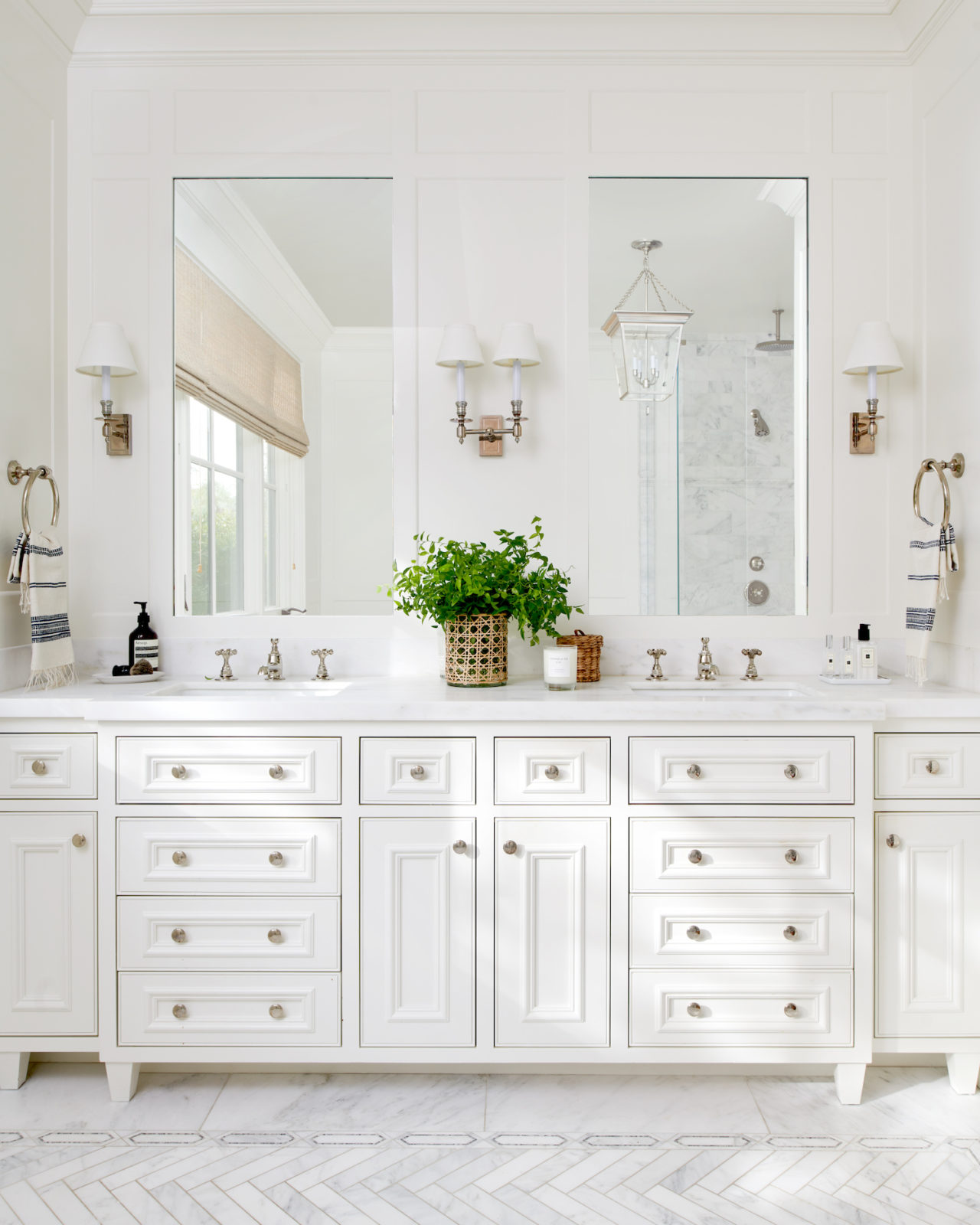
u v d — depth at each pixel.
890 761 1.91
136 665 2.25
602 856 1.89
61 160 2.34
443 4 2.27
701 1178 1.66
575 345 2.38
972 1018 1.92
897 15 2.30
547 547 2.38
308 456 2.38
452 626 2.16
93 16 2.29
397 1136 1.79
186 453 2.39
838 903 1.89
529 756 1.88
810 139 2.38
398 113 2.37
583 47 2.35
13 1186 1.64
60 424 2.34
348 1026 1.89
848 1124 1.84
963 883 1.92
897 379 2.38
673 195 2.39
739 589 2.37
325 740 1.88
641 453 2.37
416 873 1.88
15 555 2.04
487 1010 1.89
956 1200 1.61
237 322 2.39
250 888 1.89
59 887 1.91
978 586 2.07
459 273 2.38
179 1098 1.93
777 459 2.38
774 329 2.37
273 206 2.38
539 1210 1.57
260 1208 1.58
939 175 2.24
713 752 1.88
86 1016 1.90
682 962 1.89
